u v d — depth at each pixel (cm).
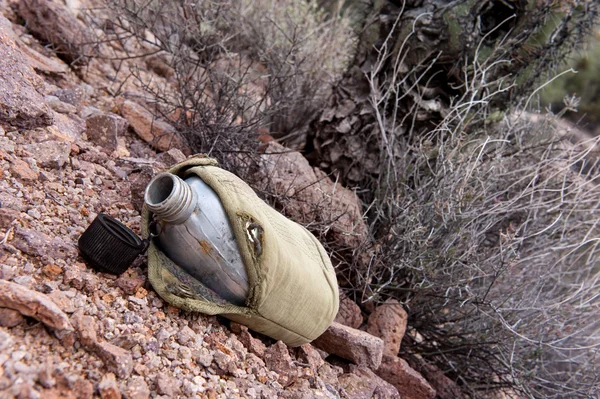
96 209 43
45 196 41
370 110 61
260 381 38
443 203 53
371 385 45
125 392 31
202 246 37
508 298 57
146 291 39
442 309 58
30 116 45
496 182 61
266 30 81
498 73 60
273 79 63
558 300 63
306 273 40
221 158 54
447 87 61
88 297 36
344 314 52
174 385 33
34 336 31
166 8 74
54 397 28
